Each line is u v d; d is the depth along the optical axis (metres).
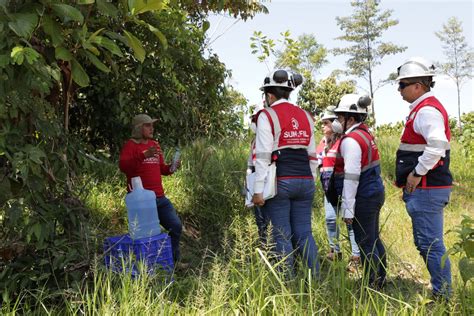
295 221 4.18
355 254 4.74
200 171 6.83
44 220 3.39
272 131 4.05
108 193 6.05
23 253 3.52
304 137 4.12
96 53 3.25
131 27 5.91
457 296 3.33
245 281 3.31
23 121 3.37
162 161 5.09
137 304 3.12
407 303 3.17
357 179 4.17
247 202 4.25
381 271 4.16
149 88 8.17
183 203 6.47
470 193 9.01
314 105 23.34
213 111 10.01
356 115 4.36
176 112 8.70
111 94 7.85
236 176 6.91
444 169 3.80
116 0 3.85
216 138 9.90
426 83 3.82
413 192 3.85
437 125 3.65
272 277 3.48
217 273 3.39
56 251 3.52
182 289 3.79
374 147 4.30
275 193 4.01
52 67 3.47
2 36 2.93
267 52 8.12
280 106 4.13
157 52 6.28
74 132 7.94
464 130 11.98
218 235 6.03
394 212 6.77
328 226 5.30
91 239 3.95
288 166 4.05
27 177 3.21
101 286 3.29
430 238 3.80
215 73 9.42
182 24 7.44
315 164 4.27
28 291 3.31
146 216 4.49
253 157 4.57
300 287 3.18
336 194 4.60
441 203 3.80
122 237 4.12
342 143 4.31
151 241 4.05
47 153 3.56
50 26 3.11
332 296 3.33
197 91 9.51
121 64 7.43
